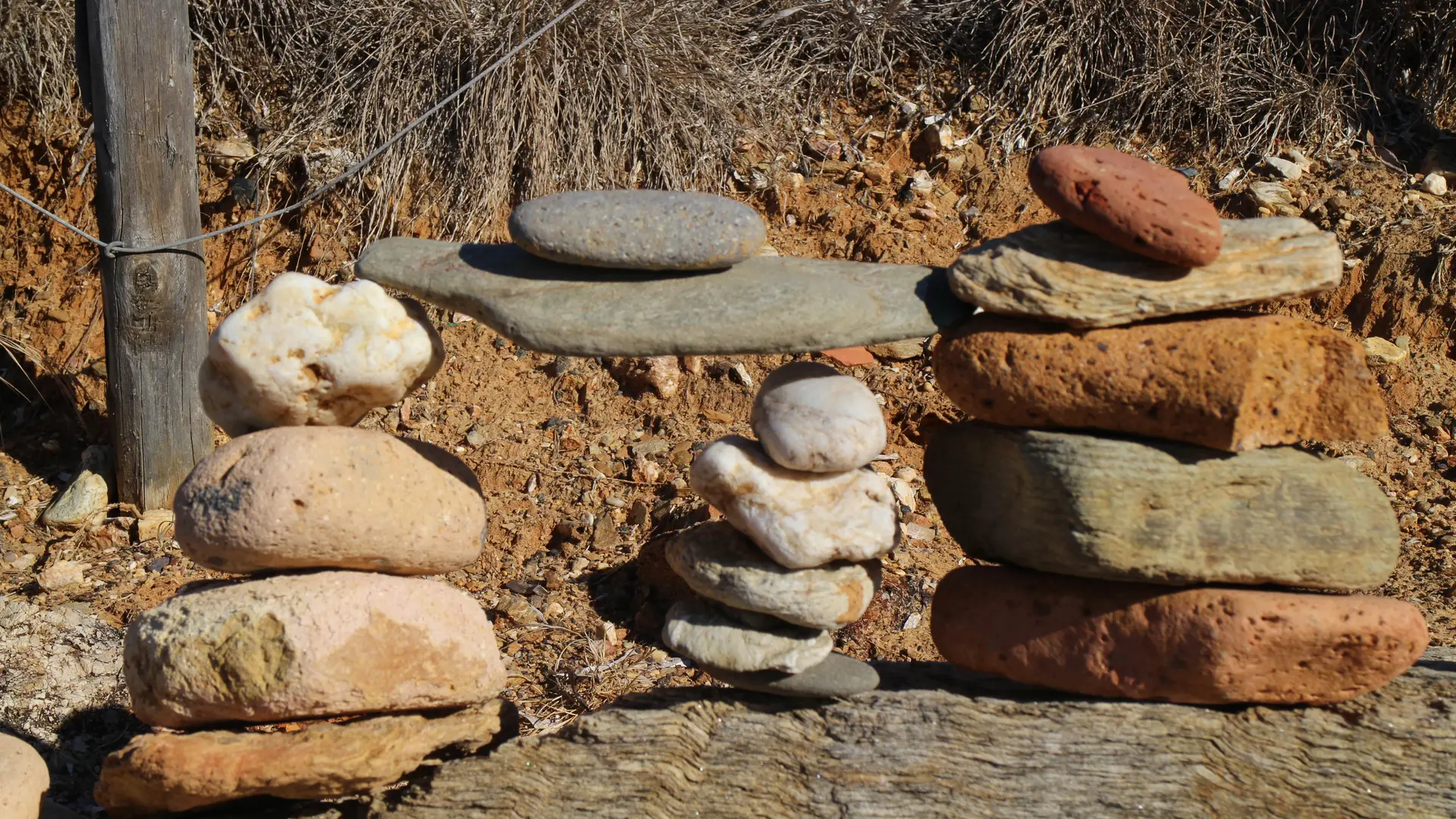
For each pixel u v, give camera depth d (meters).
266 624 2.64
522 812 2.85
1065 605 2.89
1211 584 2.83
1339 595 2.85
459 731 2.84
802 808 2.89
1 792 2.78
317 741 2.66
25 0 5.92
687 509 4.56
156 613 2.76
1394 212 5.71
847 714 2.91
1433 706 2.87
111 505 4.93
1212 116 6.21
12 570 4.55
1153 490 2.71
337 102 5.98
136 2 4.55
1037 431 2.80
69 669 3.81
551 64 5.92
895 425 5.14
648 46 6.08
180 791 2.62
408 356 2.84
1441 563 4.42
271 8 6.18
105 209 4.72
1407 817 2.82
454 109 5.89
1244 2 6.54
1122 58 6.36
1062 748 2.87
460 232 5.74
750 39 6.57
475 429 5.09
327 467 2.72
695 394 5.23
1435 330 5.34
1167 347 2.70
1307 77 6.35
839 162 6.17
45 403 5.50
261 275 5.72
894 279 2.97
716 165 6.08
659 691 3.02
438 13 5.97
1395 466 4.95
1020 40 6.34
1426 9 6.49
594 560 4.50
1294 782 2.85
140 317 4.74
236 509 2.68
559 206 2.81
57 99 5.95
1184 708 2.87
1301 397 2.72
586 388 5.30
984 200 5.96
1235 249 2.78
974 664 2.99
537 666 4.02
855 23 6.57
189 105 4.75
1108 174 2.76
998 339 2.80
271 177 5.81
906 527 4.63
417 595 2.76
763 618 2.89
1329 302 5.52
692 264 2.78
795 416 2.77
